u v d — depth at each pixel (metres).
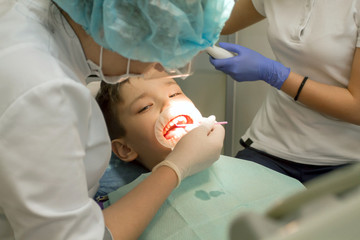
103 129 0.84
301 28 1.20
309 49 1.20
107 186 1.31
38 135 0.57
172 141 1.22
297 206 0.26
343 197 0.25
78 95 0.63
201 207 1.03
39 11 0.70
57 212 0.61
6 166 0.57
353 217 0.24
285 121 1.42
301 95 1.21
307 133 1.35
